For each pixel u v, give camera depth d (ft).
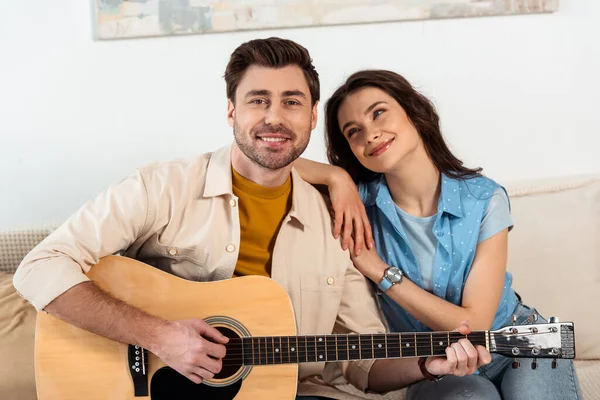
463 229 6.85
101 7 8.96
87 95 9.12
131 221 6.22
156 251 6.49
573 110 9.84
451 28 9.51
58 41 9.00
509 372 6.82
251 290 6.18
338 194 6.82
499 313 7.08
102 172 9.25
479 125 9.70
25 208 9.18
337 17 9.28
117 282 6.10
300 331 6.77
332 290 6.75
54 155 9.14
